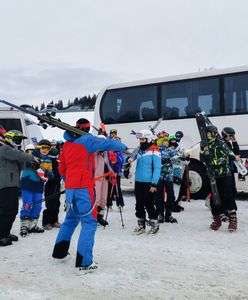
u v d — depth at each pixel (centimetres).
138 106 1259
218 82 1140
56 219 736
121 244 598
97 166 746
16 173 598
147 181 666
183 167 896
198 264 493
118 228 728
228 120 1114
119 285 419
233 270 469
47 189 726
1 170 590
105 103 1320
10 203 591
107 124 1304
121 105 1291
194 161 1134
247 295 390
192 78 1179
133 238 641
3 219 592
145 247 579
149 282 428
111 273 459
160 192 772
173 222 775
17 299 384
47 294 396
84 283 426
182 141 1164
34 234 679
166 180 772
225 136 777
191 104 1169
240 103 1104
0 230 594
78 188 480
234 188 779
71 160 487
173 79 1207
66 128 488
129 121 1266
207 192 1122
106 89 1326
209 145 695
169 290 404
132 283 425
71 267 485
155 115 1223
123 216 859
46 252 555
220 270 469
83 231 474
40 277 449
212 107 1141
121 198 925
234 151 773
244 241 616
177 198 900
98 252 550
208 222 782
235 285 418
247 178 1084
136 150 679
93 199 484
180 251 556
